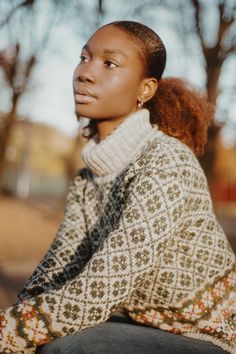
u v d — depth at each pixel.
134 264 1.24
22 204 18.62
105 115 1.55
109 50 1.51
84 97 1.53
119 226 1.29
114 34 1.52
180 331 1.40
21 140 32.34
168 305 1.39
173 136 1.70
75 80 1.55
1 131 14.26
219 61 5.42
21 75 7.54
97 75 1.51
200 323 1.38
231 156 28.02
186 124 1.71
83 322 1.21
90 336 1.28
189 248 1.40
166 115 1.71
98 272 1.23
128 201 1.33
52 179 46.25
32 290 1.56
